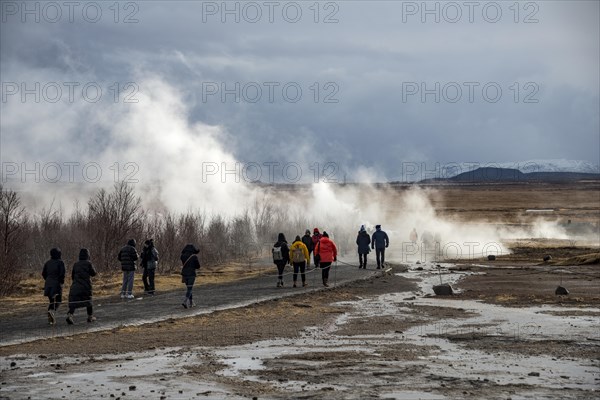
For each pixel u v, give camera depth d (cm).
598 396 1588
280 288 3997
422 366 1912
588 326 2594
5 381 1775
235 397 1603
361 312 3077
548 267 5353
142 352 2167
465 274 4888
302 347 2227
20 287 4259
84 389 1688
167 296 3694
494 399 1562
